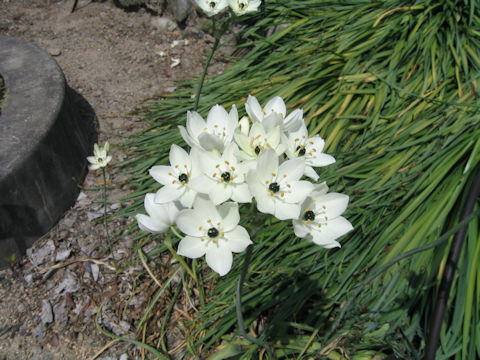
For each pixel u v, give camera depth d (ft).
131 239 1.71
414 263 1.34
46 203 1.68
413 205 1.44
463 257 1.29
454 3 1.87
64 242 1.69
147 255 1.62
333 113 1.81
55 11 3.01
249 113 0.97
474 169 1.40
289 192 0.87
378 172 1.58
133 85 2.45
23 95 1.77
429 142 1.59
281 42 2.27
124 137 2.11
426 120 1.62
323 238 0.92
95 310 1.50
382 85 1.81
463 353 1.18
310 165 0.99
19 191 1.55
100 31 2.84
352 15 2.08
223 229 0.90
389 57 1.87
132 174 1.95
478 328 1.21
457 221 1.35
